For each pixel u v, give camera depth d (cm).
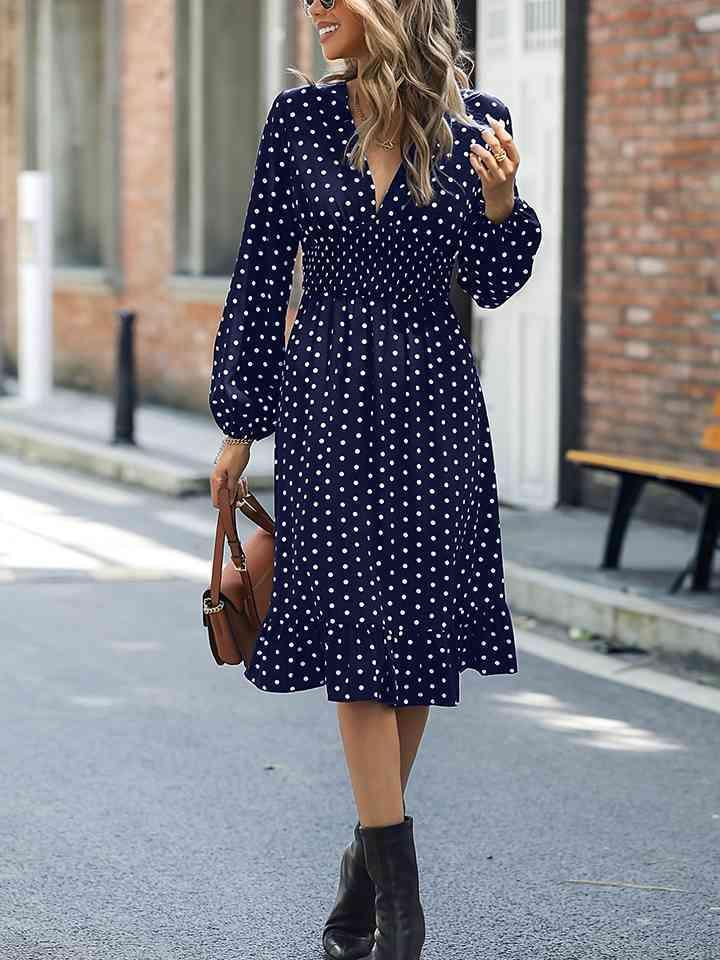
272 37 1378
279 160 365
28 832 496
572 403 1012
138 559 915
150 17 1517
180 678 673
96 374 1638
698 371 931
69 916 434
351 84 366
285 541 371
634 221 968
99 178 1703
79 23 1688
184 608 800
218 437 1338
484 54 1066
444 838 495
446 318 369
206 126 1468
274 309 373
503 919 434
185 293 1467
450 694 370
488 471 379
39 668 686
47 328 1558
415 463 362
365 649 362
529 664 705
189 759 567
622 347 981
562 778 553
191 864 471
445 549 366
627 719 625
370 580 362
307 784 543
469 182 364
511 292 372
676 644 707
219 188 1477
